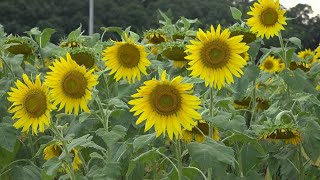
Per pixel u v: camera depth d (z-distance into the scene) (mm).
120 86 4980
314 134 4707
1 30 5734
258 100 6098
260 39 5223
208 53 3885
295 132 4430
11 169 4816
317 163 4953
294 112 5645
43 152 5195
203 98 4391
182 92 3615
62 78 3953
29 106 3967
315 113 5508
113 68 4684
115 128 4137
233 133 4078
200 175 4395
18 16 30000
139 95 3621
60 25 31203
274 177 5809
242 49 3879
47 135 5793
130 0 28578
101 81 5422
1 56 5508
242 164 4875
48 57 6352
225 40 3898
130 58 4645
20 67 5508
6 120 4793
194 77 3785
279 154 4926
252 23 5340
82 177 4059
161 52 5289
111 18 29156
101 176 4008
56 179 5098
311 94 5148
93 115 4957
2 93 4934
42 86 3975
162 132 3752
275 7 5312
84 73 3957
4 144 4598
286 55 5527
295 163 5145
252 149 4859
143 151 4793
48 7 30938
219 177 4066
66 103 3969
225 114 4105
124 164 4617
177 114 3623
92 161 4969
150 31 6156
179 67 5285
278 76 6000
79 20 31266
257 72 4703
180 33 6117
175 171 4004
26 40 5883
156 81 3605
